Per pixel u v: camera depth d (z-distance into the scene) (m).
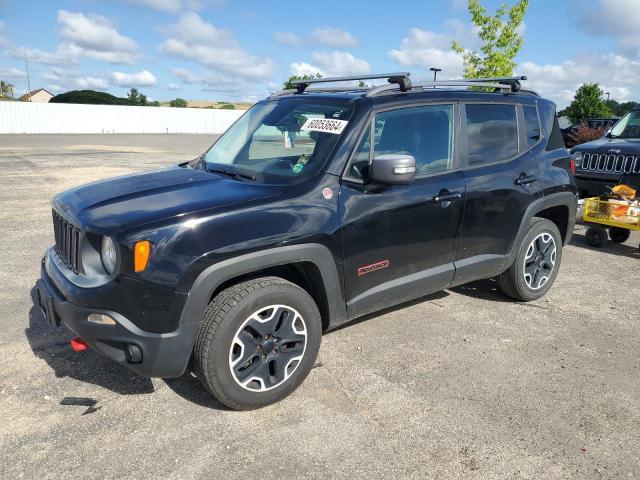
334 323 3.56
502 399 3.40
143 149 25.05
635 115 8.77
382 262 3.68
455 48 15.41
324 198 3.35
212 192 3.27
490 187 4.28
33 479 2.61
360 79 4.01
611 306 5.05
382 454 2.85
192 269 2.85
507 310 4.88
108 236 2.86
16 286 5.18
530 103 4.86
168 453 2.82
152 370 2.91
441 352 4.03
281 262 3.15
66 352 3.88
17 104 44.22
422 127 3.94
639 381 3.65
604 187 7.79
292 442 2.93
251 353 3.11
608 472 2.74
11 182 12.27
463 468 2.75
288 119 3.93
